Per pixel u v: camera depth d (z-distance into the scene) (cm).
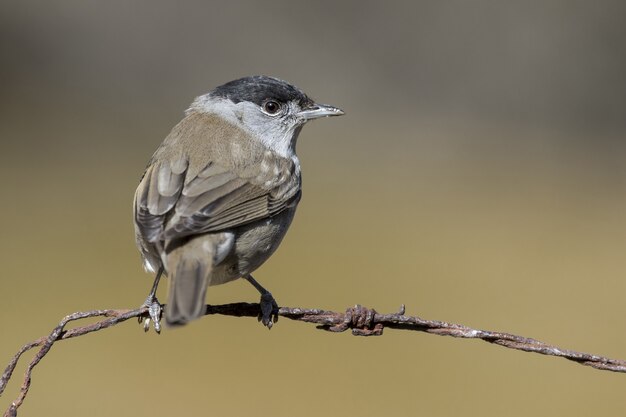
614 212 1647
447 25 2231
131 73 2242
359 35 2250
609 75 2189
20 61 2191
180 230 583
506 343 566
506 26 2222
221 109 707
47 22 2220
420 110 2211
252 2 2269
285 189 656
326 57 2252
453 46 2231
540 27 2214
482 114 2203
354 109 2184
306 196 1711
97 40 2241
